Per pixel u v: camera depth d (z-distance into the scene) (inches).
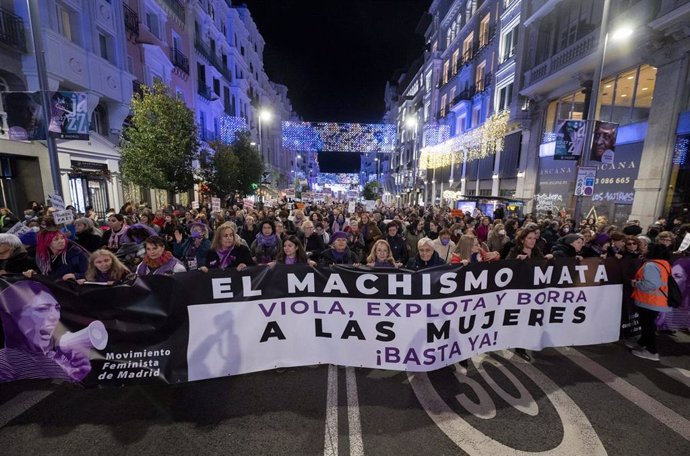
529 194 694.5
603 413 122.3
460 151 1105.4
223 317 134.1
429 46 1560.0
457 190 1127.6
